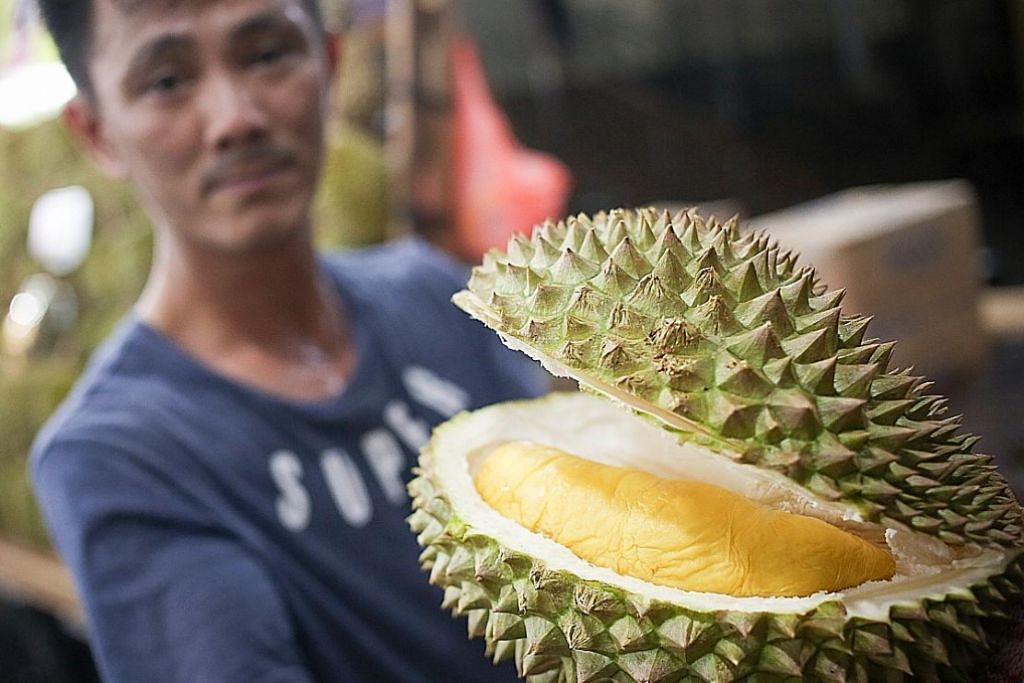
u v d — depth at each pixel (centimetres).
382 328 69
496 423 43
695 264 36
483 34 129
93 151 66
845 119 137
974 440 35
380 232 102
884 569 33
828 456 32
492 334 75
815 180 139
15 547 112
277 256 60
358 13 99
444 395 68
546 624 35
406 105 95
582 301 35
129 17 54
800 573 32
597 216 40
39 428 108
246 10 55
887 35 132
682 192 138
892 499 32
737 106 136
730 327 34
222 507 57
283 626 54
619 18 129
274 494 59
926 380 36
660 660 32
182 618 52
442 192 96
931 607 32
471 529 36
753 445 32
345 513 60
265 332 63
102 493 54
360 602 60
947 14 130
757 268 36
